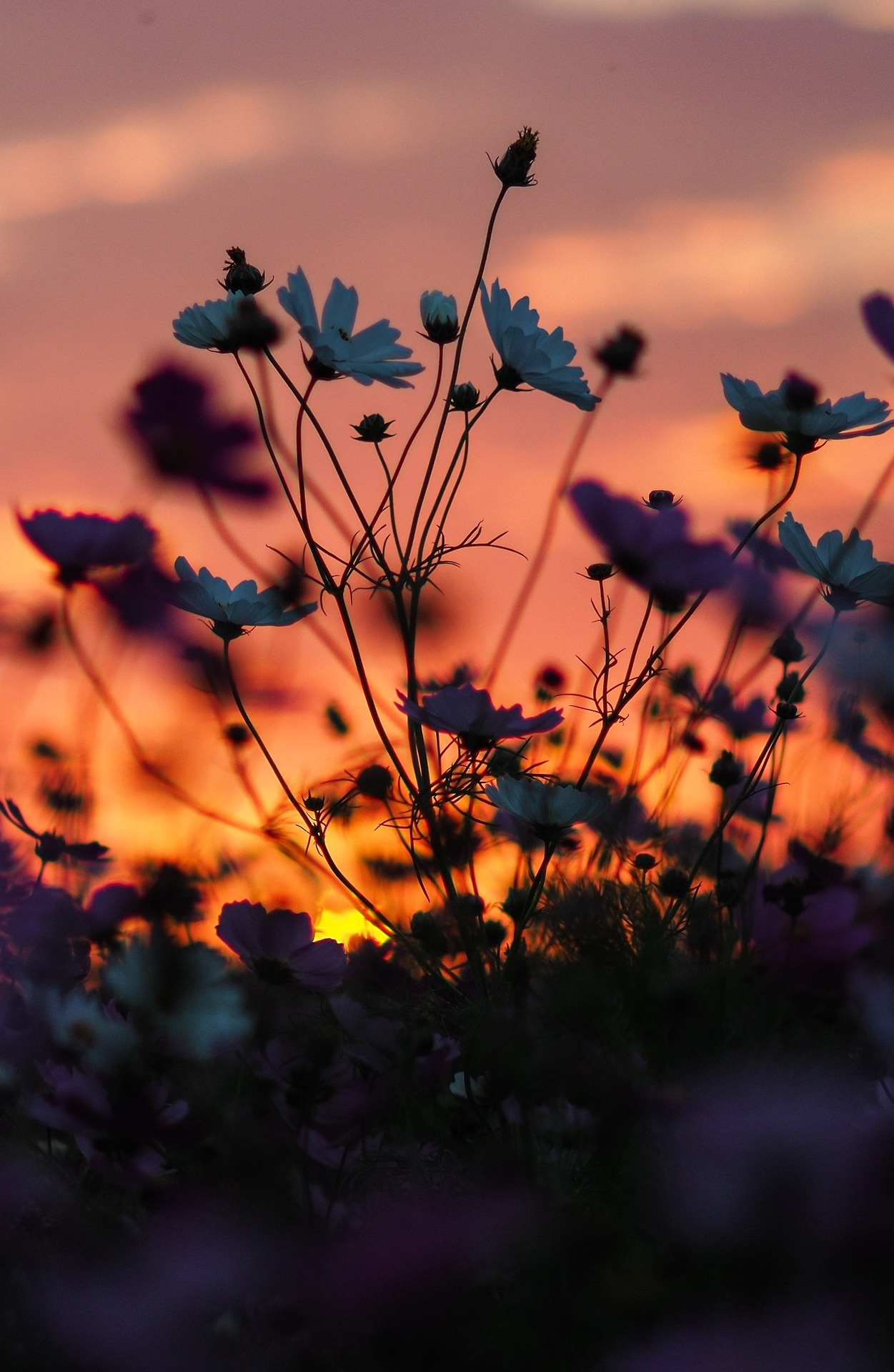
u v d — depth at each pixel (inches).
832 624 51.9
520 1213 43.8
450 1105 49.1
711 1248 42.4
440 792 50.7
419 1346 42.8
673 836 57.5
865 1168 42.3
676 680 57.8
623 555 53.1
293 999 51.0
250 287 52.7
